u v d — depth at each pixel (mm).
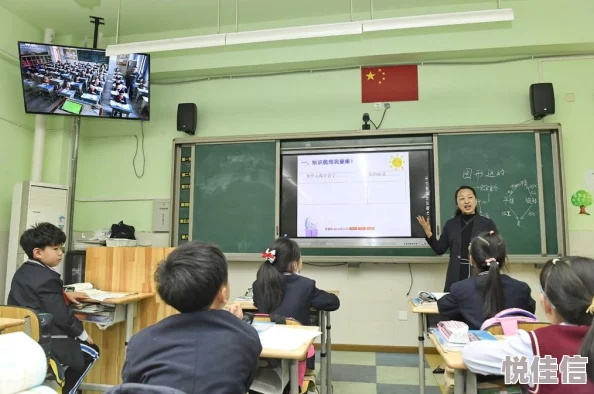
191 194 4312
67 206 4172
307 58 4133
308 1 3945
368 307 3975
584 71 3846
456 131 3846
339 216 4020
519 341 1117
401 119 4094
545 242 3629
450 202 3797
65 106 3916
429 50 3898
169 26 4426
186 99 4582
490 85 3975
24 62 3818
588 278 1047
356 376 3188
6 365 1271
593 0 3691
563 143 3770
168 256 1106
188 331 1028
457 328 1537
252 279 4211
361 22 3082
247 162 4242
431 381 3062
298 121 4305
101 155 4711
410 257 3824
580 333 1032
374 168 4008
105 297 2508
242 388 1037
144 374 989
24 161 4238
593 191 3701
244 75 4477
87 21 4285
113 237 4211
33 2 3939
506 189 3734
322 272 4086
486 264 1934
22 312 1816
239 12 4145
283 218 4133
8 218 4008
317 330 1675
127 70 4070
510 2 3807
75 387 2191
